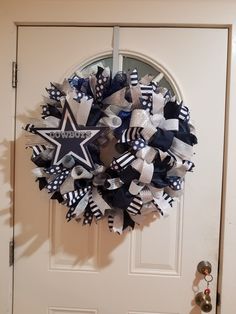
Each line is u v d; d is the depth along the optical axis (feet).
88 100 3.00
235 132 3.43
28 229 3.65
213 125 3.49
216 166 3.51
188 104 3.49
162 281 3.63
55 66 3.54
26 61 3.54
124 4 3.41
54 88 3.21
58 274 3.67
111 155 3.32
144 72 3.56
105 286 3.65
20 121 3.57
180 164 3.05
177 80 3.49
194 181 3.54
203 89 3.48
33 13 3.44
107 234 3.63
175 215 3.59
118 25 3.48
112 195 3.14
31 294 3.68
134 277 3.64
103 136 3.17
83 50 3.52
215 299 3.59
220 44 3.45
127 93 3.05
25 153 3.59
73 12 3.43
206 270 3.52
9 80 3.50
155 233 3.60
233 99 3.42
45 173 3.15
